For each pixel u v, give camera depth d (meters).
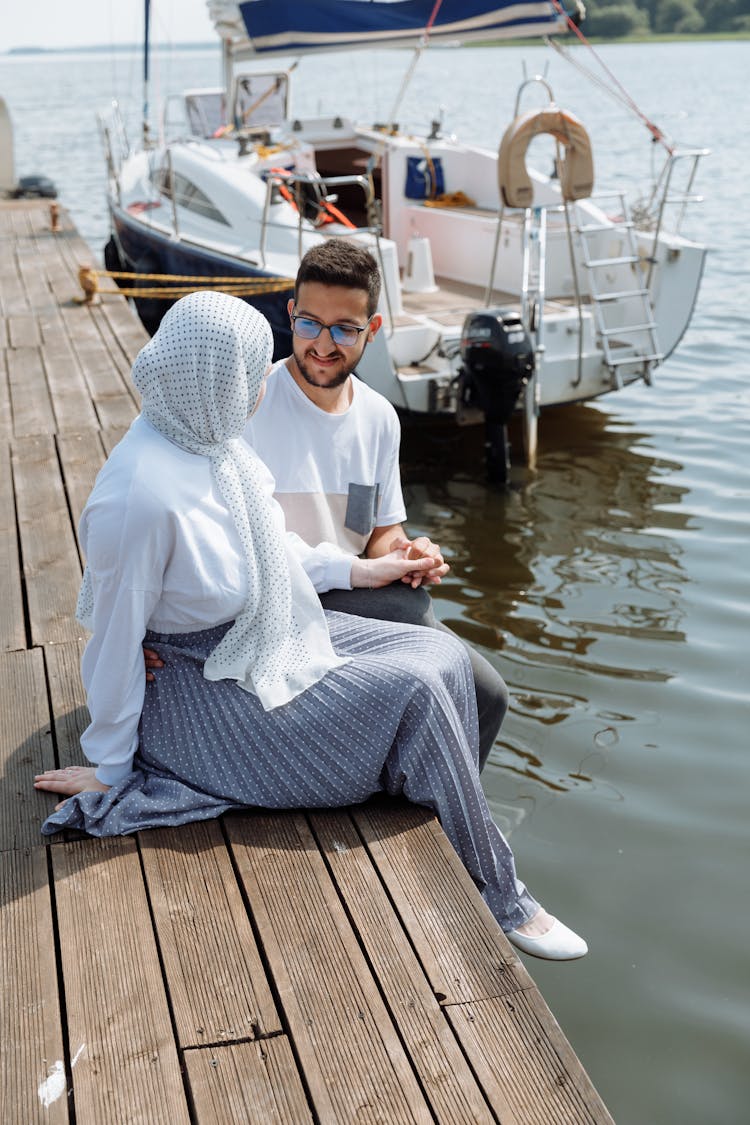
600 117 25.70
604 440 6.85
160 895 2.08
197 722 2.23
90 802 2.24
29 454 4.63
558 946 2.34
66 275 8.46
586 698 4.08
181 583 2.11
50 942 1.98
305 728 2.20
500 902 2.36
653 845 3.32
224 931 2.01
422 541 2.59
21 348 6.47
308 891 2.11
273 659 2.20
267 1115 1.67
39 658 2.94
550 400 6.48
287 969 1.93
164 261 7.42
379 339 5.97
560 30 7.06
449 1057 1.76
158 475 2.03
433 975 1.92
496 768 3.68
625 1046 2.63
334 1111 1.67
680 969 2.86
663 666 4.29
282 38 7.58
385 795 2.38
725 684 4.16
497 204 7.96
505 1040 1.80
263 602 2.19
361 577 2.51
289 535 2.51
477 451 6.76
